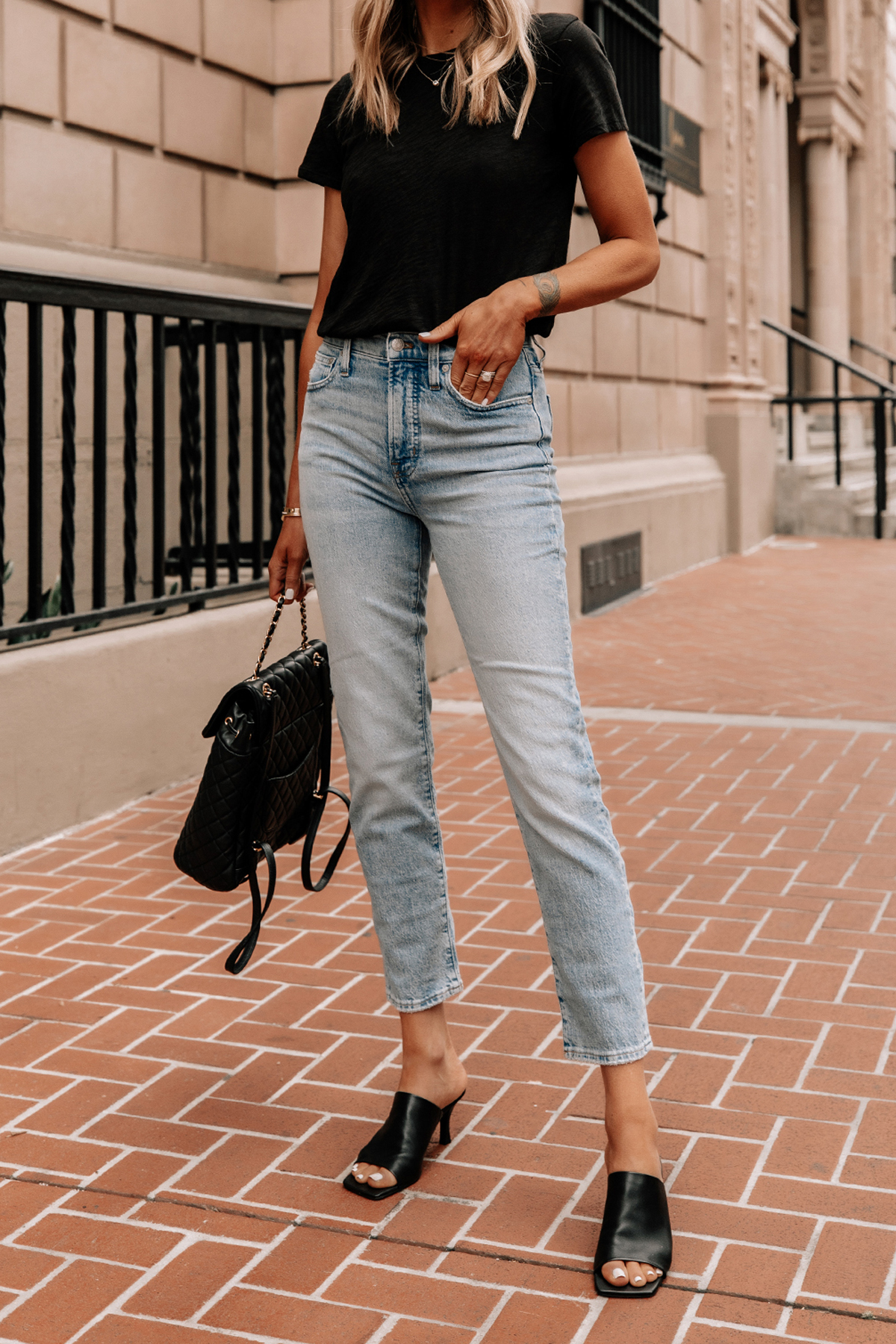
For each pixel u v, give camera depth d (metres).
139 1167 2.20
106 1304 1.85
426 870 2.13
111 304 3.96
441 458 1.91
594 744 4.98
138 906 3.40
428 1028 2.17
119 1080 2.50
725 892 3.43
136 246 5.21
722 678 6.07
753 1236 1.97
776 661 6.43
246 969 3.00
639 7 8.53
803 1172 2.14
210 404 4.51
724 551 10.90
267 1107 2.39
